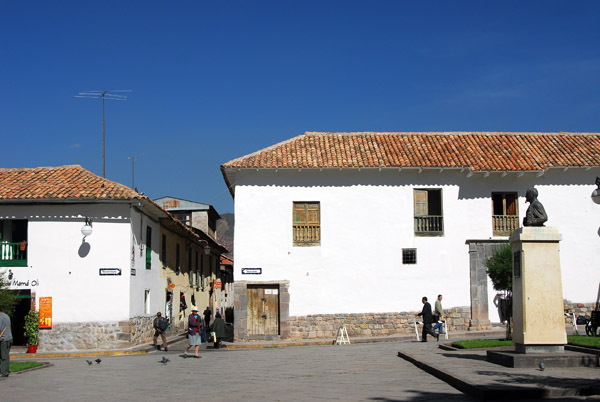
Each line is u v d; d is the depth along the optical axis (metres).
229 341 26.31
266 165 25.47
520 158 26.72
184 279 35.00
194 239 35.47
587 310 26.34
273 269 25.58
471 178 26.42
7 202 22.81
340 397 10.35
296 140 28.17
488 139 28.84
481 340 18.73
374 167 25.59
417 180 26.30
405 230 26.05
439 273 25.95
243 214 25.80
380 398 10.09
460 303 25.89
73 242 23.11
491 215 26.31
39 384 13.90
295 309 25.47
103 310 22.92
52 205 23.22
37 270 22.95
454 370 12.09
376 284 25.77
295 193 25.97
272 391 11.44
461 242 26.16
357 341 24.03
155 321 24.30
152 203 24.39
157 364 17.72
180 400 10.89
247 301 25.62
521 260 12.84
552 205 26.66
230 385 12.53
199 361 18.20
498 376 11.02
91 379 14.55
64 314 22.83
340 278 25.69
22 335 24.58
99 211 23.27
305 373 13.88
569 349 13.98
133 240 23.89
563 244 26.53
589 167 26.38
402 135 28.95
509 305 18.91
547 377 10.71
